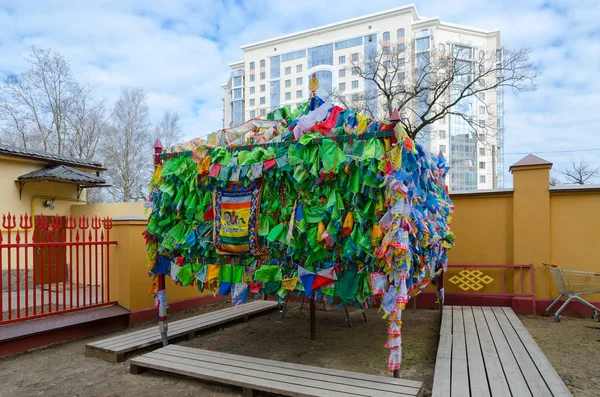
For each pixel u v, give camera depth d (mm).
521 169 7297
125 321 6594
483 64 22328
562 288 6602
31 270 8859
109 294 6766
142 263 6871
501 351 4559
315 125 4145
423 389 3904
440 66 21969
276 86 65312
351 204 4000
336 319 7215
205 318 6574
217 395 3928
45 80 21734
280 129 4539
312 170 4074
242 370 4086
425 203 4945
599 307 6703
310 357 5121
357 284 4090
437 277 6645
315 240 4168
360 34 55188
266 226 4453
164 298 5379
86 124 24672
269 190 4484
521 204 7273
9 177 8953
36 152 9617
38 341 5438
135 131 28234
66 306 6723
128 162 26953
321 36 60062
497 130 29859
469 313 6559
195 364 4289
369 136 3867
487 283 7527
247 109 68625
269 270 4406
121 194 28016
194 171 4871
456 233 7781
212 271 4848
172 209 5172
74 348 5500
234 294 4680
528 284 7184
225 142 4816
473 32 47250
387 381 3709
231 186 4711
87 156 24547
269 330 6477
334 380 3768
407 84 24703
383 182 3752
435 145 47344
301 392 3514
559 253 7066
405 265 3688
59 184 10094
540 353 4480
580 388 3973
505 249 7484
